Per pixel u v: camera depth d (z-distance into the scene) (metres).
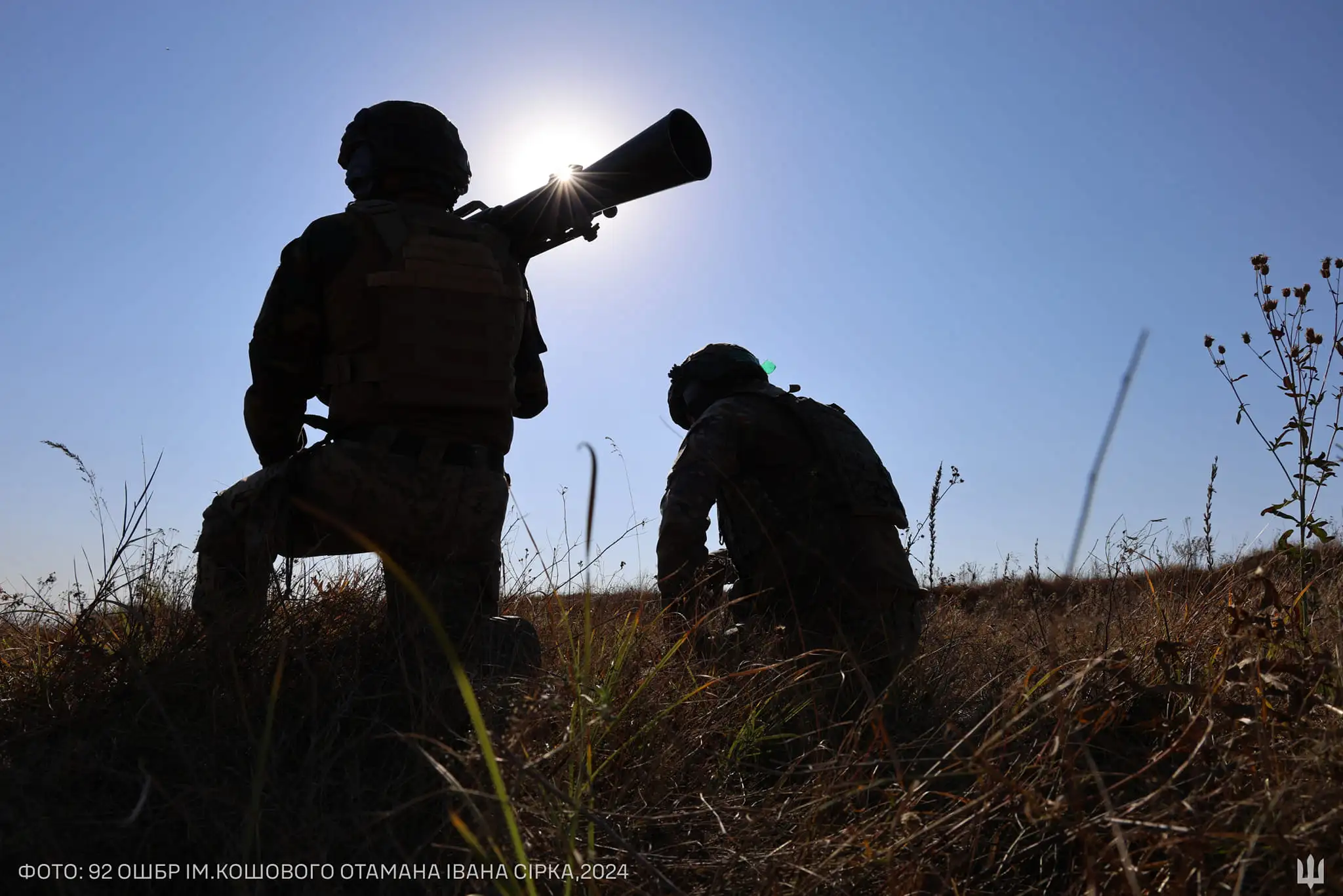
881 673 2.82
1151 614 2.78
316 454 2.64
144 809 1.70
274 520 2.53
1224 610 2.41
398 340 2.63
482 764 1.58
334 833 1.64
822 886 1.50
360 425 2.66
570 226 2.97
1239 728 1.72
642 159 2.81
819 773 1.90
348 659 2.29
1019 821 1.66
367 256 2.68
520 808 1.60
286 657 2.21
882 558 3.05
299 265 2.67
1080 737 1.77
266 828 1.66
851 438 3.27
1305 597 2.20
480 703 2.04
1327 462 2.21
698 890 1.55
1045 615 3.03
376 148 2.84
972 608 4.16
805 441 3.20
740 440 3.17
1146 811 1.56
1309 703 1.72
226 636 2.24
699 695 2.27
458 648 2.41
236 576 2.60
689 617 2.84
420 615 2.45
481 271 2.78
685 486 3.04
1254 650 2.16
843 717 2.49
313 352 2.75
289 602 2.54
